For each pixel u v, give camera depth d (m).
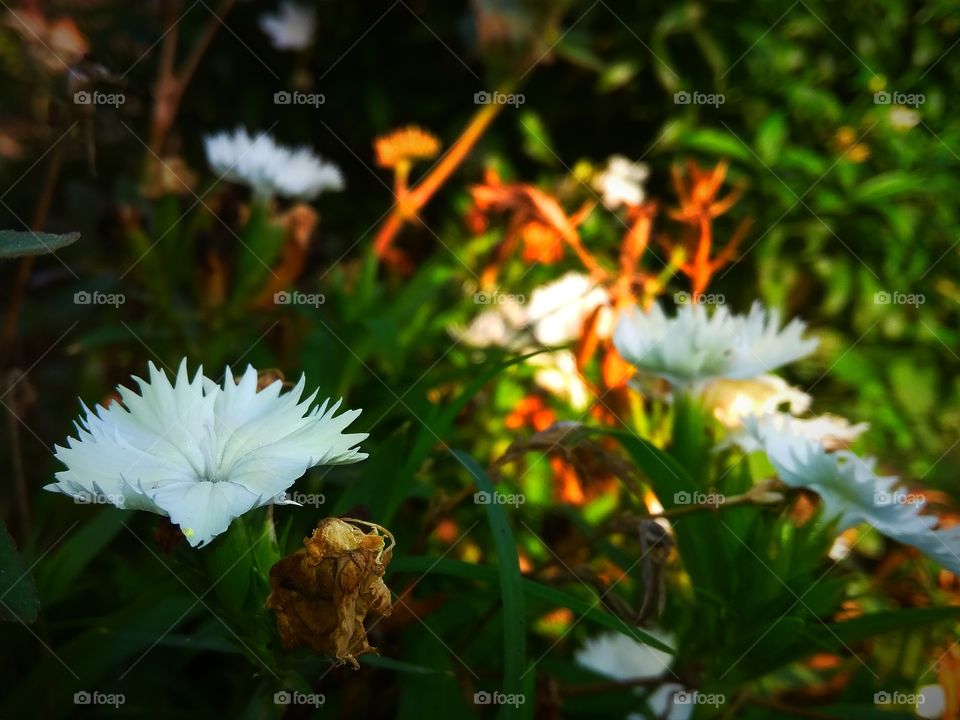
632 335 0.20
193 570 0.16
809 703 0.21
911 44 0.47
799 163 0.46
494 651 0.21
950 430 0.42
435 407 0.20
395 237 0.38
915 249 0.46
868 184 0.45
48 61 0.29
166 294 0.27
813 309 0.46
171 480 0.14
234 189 0.29
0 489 0.26
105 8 0.33
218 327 0.27
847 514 0.18
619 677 0.22
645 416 0.24
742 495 0.18
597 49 0.48
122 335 0.26
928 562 0.21
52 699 0.19
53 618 0.22
